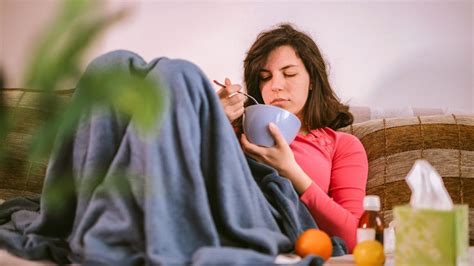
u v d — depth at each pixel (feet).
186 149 2.56
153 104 1.35
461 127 4.89
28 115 1.50
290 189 3.43
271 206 3.24
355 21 6.11
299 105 4.52
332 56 6.15
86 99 1.35
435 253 2.49
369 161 4.98
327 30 6.16
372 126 5.12
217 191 2.73
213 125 2.80
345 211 3.79
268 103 4.50
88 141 2.77
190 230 2.54
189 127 2.62
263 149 3.77
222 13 6.34
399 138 4.94
